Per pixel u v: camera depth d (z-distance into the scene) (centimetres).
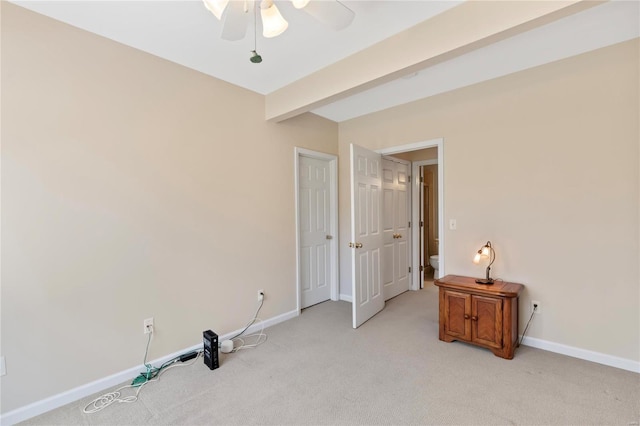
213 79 284
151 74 242
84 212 210
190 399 202
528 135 271
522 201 276
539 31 215
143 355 238
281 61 258
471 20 188
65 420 185
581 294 249
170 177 253
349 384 216
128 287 230
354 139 408
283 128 350
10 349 183
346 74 253
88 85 212
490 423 176
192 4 185
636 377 220
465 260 310
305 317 355
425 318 348
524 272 275
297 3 145
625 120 229
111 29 210
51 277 197
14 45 185
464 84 303
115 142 223
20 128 187
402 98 340
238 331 303
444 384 214
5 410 182
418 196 478
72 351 205
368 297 347
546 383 214
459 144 312
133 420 184
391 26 212
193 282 268
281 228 346
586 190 246
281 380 223
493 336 257
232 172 298
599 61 238
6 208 182
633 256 228
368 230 351
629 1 185
